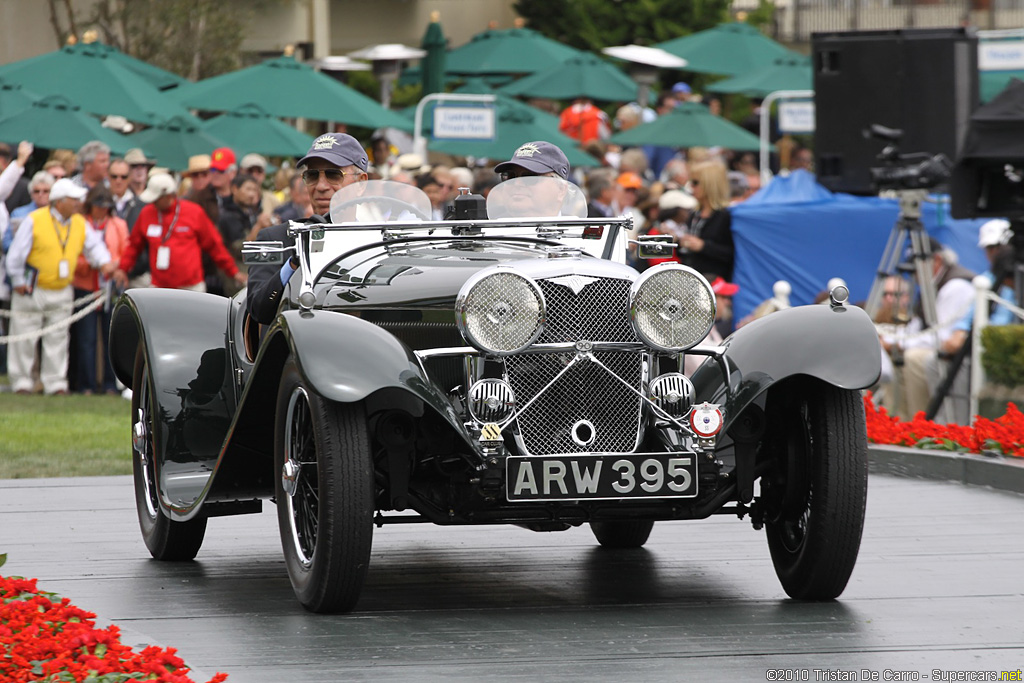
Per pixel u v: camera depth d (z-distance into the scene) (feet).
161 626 39.83
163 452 49.57
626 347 41.47
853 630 38.93
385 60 169.68
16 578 41.68
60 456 76.48
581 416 41.47
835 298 42.73
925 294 88.43
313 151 51.62
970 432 69.87
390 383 38.68
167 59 185.37
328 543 39.47
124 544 53.42
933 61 98.43
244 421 44.98
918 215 89.20
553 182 49.78
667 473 40.19
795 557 42.98
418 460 42.68
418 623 40.04
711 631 38.88
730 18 262.26
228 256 105.50
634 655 36.24
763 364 41.16
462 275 42.98
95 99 125.59
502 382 40.19
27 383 110.83
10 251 109.19
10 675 31.99
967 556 49.34
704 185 106.22
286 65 142.92
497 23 258.98
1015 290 89.51
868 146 101.19
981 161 89.10
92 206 110.42
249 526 58.13
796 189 110.42
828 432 41.37
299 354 39.06
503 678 34.06
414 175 113.29
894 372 88.33
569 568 48.78
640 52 175.63
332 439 39.37
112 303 110.42
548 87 170.50
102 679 31.78
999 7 305.94
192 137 126.93
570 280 41.32
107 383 112.27
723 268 105.50
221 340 51.52
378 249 47.26
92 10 183.93
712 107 173.68
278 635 38.58
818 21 310.65
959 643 37.45
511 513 40.55
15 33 184.34
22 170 113.91
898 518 57.21
